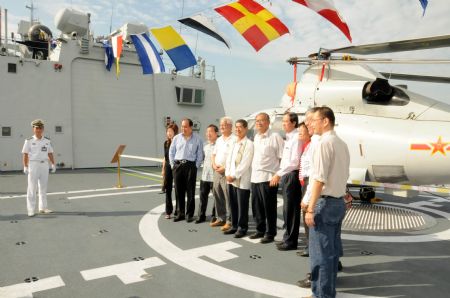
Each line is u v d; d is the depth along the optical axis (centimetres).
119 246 450
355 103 671
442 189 554
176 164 574
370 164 636
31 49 1571
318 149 284
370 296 319
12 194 799
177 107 1588
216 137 582
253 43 623
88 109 1386
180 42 716
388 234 533
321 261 289
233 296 314
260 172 474
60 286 329
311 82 729
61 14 1363
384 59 539
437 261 415
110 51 1371
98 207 682
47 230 518
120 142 1448
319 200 292
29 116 1264
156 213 641
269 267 386
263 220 493
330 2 484
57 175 1162
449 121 598
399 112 642
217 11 611
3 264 382
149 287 330
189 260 404
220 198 552
